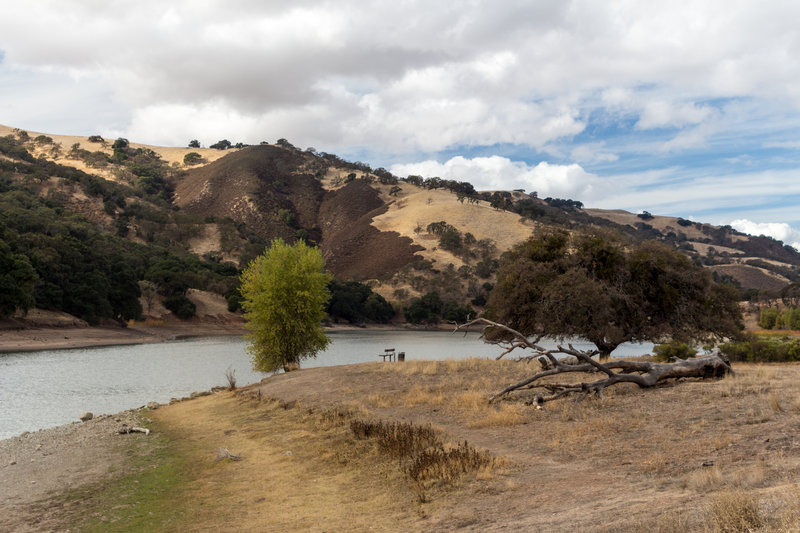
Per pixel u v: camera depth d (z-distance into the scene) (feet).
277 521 28.60
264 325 117.39
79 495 38.27
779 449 25.40
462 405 54.03
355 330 456.45
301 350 119.65
